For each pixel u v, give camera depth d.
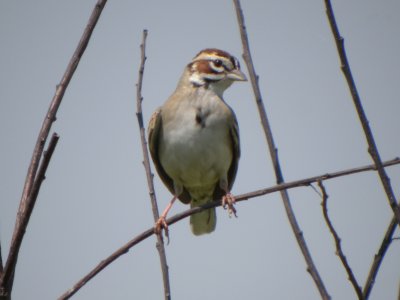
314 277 7.97
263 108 8.96
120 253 8.93
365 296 7.77
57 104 8.27
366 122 7.75
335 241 7.88
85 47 8.57
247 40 9.25
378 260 7.86
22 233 7.45
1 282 7.45
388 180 7.55
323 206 7.99
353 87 7.80
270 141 8.91
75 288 8.35
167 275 9.04
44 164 7.35
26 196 7.88
